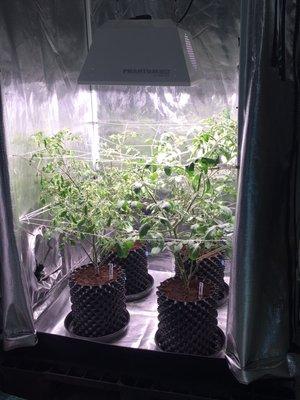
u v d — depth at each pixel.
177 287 1.64
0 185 1.47
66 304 1.98
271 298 1.36
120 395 1.57
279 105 1.26
